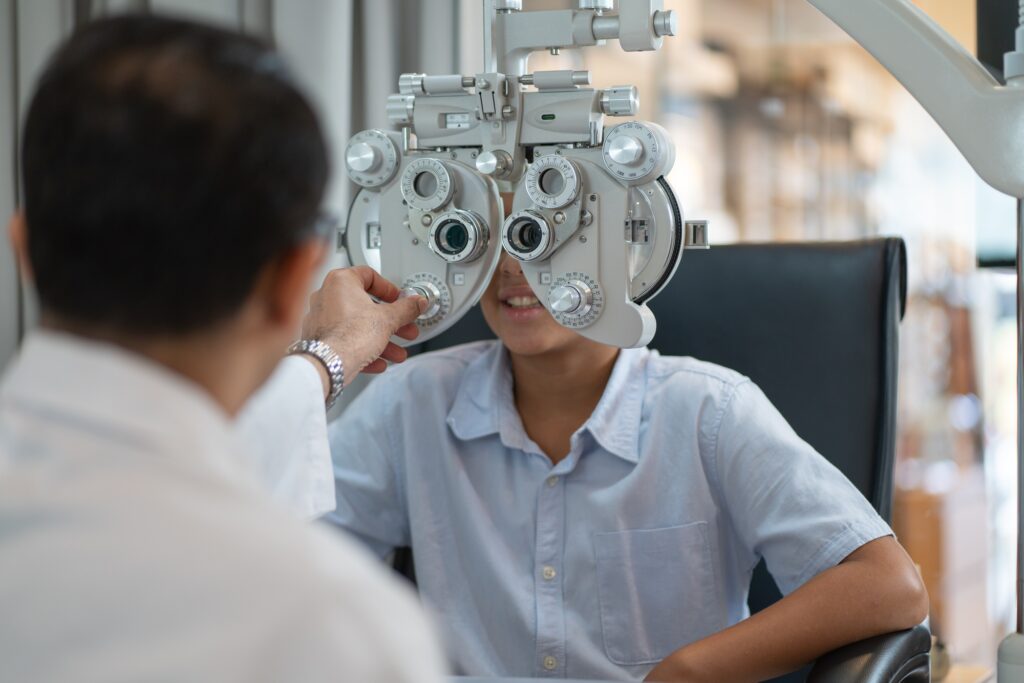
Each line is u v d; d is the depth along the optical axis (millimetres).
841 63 2207
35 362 470
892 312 1383
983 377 2090
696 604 1268
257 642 412
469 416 1349
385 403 1402
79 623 412
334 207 1724
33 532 433
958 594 2096
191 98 465
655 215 1013
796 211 2252
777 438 1236
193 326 483
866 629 1091
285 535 445
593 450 1301
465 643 1310
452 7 1765
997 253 1869
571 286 1015
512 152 1038
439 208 1051
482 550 1309
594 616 1272
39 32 1796
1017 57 877
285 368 947
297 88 506
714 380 1299
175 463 451
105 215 463
